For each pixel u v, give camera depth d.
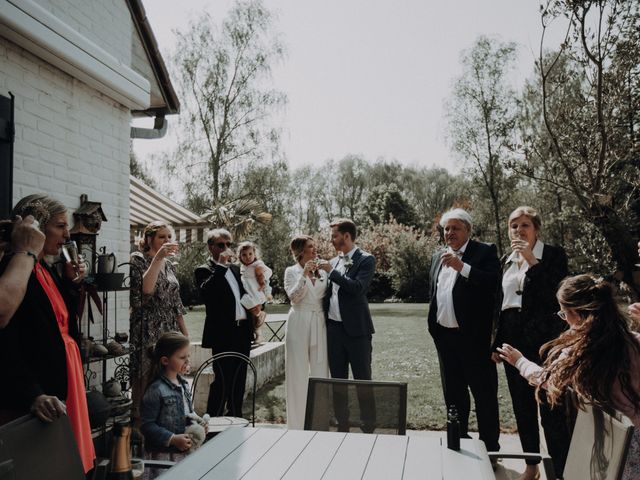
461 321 4.20
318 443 2.46
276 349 7.77
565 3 5.82
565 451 3.58
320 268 4.75
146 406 3.28
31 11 3.65
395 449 2.38
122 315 4.91
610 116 6.20
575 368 2.31
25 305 2.50
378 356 9.23
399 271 24.98
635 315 2.60
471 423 5.32
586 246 7.79
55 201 2.90
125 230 5.07
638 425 2.25
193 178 21.22
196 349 7.40
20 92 3.81
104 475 2.00
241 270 5.40
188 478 2.02
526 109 19.56
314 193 42.12
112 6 4.93
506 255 4.08
